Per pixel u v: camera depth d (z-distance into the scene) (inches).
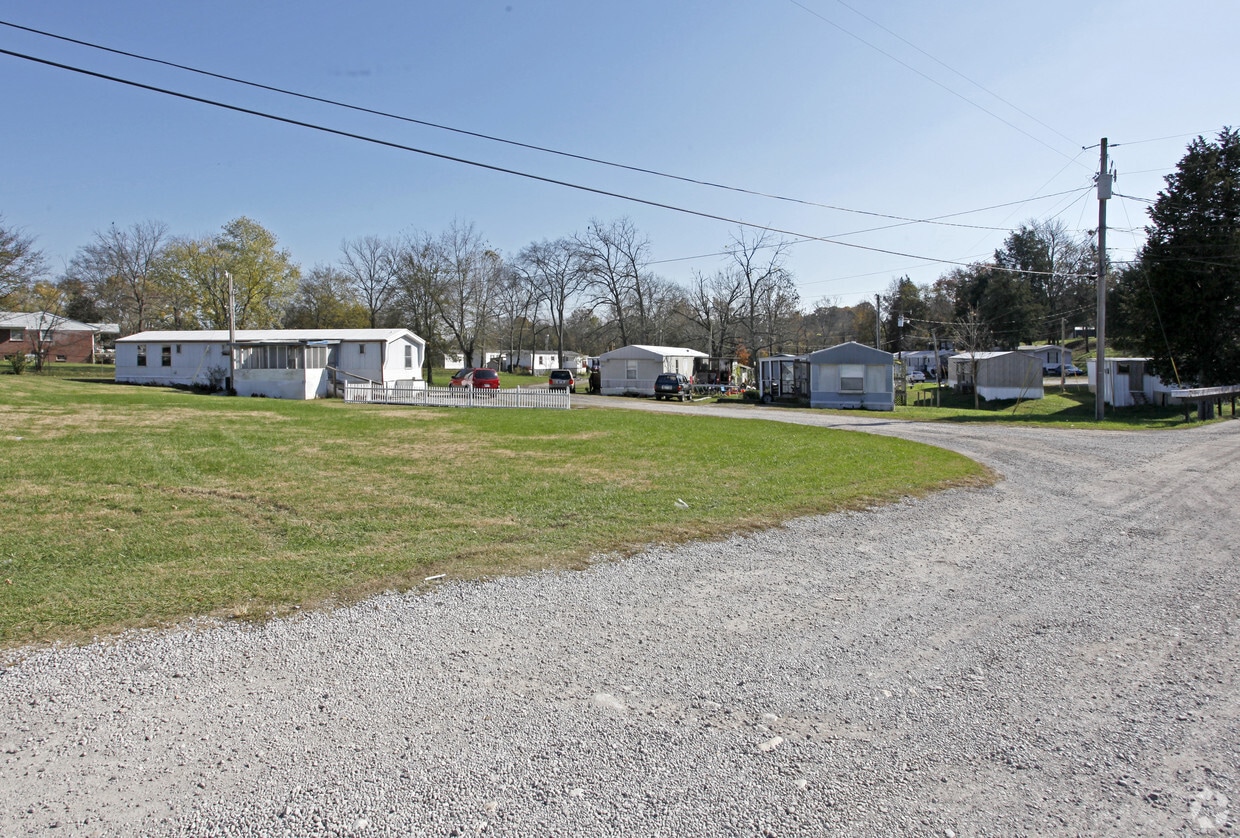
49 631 192.4
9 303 1537.9
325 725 148.3
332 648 187.6
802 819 120.3
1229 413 1128.2
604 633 203.0
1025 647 197.8
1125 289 1633.9
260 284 2343.8
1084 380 2134.6
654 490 416.8
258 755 136.3
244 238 2333.9
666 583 250.5
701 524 337.4
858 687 171.5
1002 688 171.6
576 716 154.5
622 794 126.6
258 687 164.6
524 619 212.5
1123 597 242.8
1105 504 409.1
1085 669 183.2
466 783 128.9
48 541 280.1
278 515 335.3
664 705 160.6
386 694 162.6
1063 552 302.4
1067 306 2950.3
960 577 265.0
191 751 137.2
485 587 240.4
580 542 299.4
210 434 628.4
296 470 460.1
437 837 114.0
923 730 151.1
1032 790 129.3
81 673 168.9
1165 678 177.6
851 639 202.1
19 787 123.9
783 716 156.6
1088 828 118.3
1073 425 943.7
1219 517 374.3
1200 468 543.2
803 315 3046.3
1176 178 1299.2
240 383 1318.9
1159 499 424.2
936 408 1374.3
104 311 2736.2
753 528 334.3
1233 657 190.9
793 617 219.3
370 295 2684.5
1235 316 1253.1
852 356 1326.3
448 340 2477.9
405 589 235.9
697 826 118.0
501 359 3348.9
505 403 1163.9
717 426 838.5
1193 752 142.4
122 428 645.3
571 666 180.2
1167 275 1282.0
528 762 136.2
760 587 248.5
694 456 564.1
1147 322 1322.6
